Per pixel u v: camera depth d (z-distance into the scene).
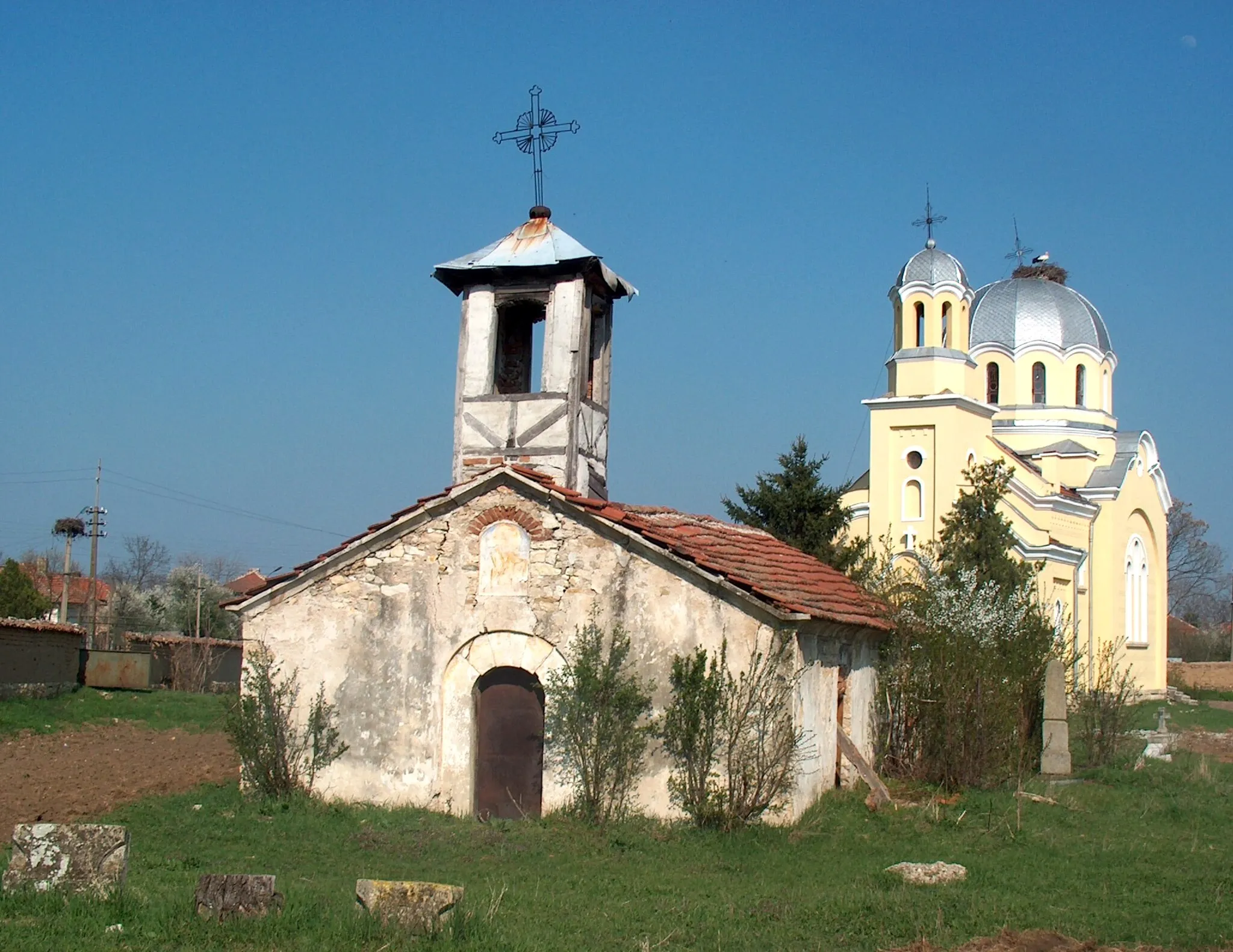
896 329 51.47
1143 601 59.22
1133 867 17.61
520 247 23.72
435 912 12.67
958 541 31.94
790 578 22.88
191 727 35.78
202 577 79.75
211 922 12.22
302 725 21.06
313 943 11.76
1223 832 21.06
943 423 48.62
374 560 21.09
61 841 13.08
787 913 14.38
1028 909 14.69
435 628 20.67
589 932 13.24
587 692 19.30
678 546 19.50
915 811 21.16
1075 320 58.72
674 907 14.66
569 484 22.67
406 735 20.62
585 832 18.77
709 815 18.81
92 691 40.56
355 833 18.66
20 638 37.34
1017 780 24.42
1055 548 48.84
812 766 20.77
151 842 18.23
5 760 28.27
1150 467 59.78
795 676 19.17
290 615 21.34
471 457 23.28
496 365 24.11
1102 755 27.94
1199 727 46.50
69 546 63.34
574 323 23.23
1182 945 13.28
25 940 11.34
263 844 18.17
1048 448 56.06
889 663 25.55
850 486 54.03
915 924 13.69
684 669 19.16
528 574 20.31
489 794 20.38
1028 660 26.30
